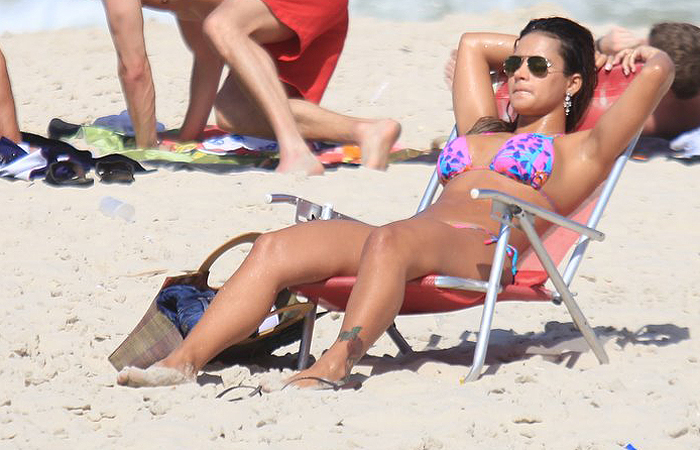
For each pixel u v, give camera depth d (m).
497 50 20.59
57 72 42.09
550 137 18.64
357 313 15.36
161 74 42.22
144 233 23.67
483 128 19.81
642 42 22.20
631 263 22.92
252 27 29.14
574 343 18.00
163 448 13.31
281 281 15.80
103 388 15.33
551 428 14.07
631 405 14.85
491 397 14.96
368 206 25.91
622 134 17.98
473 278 16.61
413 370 16.45
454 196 18.16
